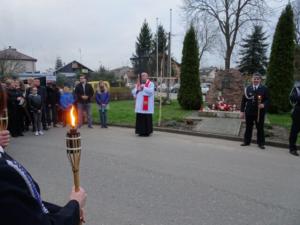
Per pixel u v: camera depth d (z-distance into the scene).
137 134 11.66
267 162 7.84
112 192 5.55
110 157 8.00
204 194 5.54
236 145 9.86
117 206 4.96
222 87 17.53
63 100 13.60
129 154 8.38
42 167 7.11
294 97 8.73
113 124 13.99
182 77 18.70
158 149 9.06
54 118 13.55
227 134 11.16
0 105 1.55
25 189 1.29
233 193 5.61
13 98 10.98
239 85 17.31
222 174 6.73
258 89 9.48
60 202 5.11
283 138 10.55
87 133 11.90
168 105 22.06
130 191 5.62
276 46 16.36
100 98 13.42
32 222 1.25
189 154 8.51
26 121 12.44
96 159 7.78
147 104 11.16
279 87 16.33
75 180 1.68
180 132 11.90
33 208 1.28
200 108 18.33
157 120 14.20
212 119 14.48
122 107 20.59
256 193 5.64
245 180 6.36
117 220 4.48
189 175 6.60
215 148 9.34
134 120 14.68
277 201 5.29
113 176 6.45
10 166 1.28
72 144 1.62
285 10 16.25
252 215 4.73
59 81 36.88
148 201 5.18
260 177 6.58
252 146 9.76
